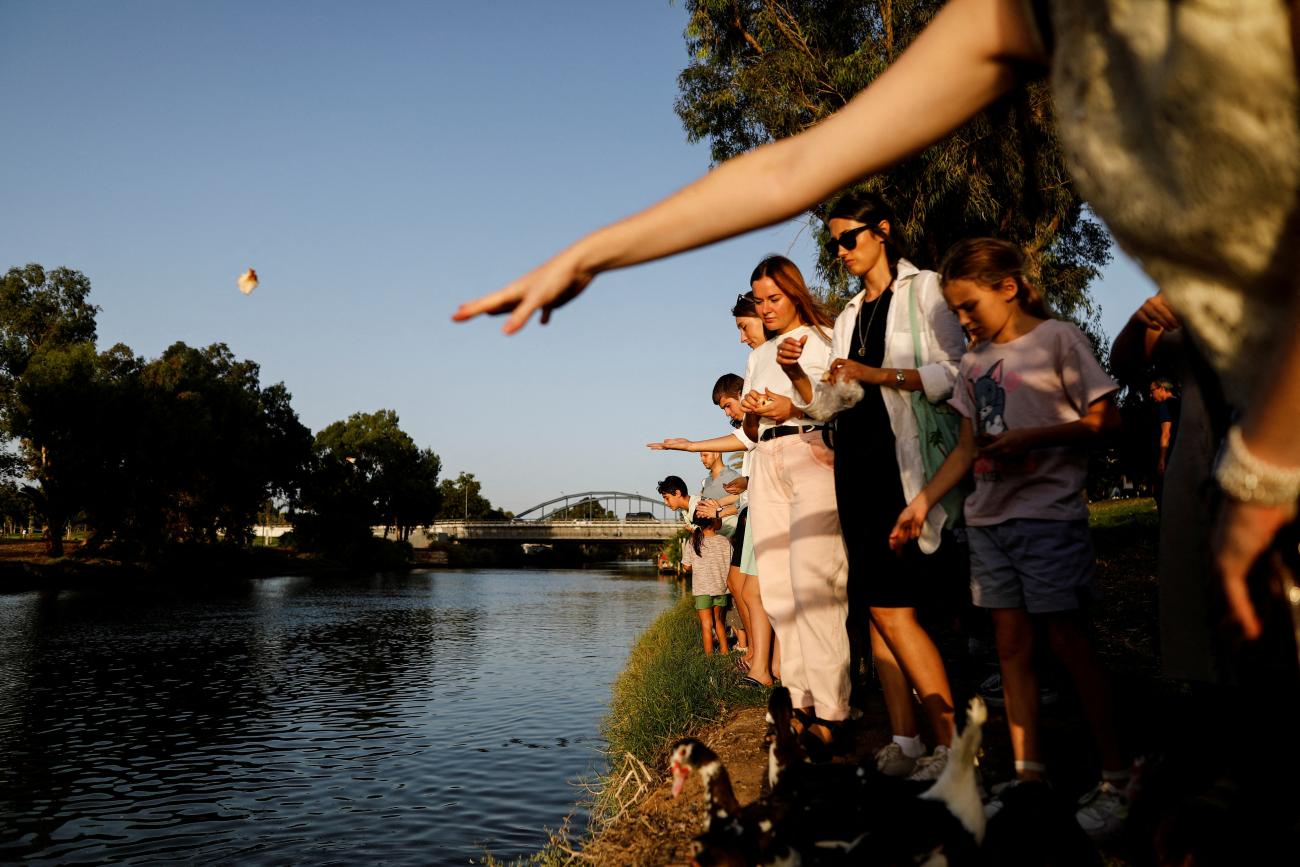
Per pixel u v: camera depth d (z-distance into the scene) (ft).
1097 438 10.49
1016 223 57.47
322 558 274.16
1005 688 11.02
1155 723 14.66
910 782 8.82
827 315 15.87
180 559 193.47
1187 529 7.97
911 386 11.96
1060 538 10.44
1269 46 2.57
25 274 220.02
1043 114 51.72
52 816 29.55
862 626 19.15
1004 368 11.04
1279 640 6.41
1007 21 3.81
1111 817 9.91
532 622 100.94
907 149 4.21
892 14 60.39
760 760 15.69
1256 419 2.93
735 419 20.88
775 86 60.95
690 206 4.51
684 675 27.40
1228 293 2.96
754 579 21.43
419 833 27.45
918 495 11.30
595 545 489.67
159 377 210.59
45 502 170.81
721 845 8.89
